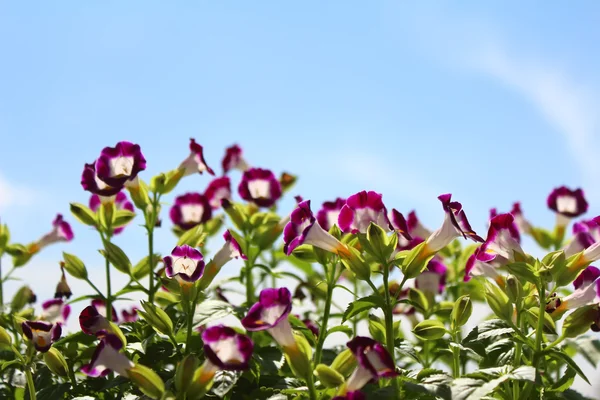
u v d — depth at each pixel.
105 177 0.64
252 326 0.55
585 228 0.69
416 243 0.68
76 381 0.66
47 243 0.84
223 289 0.80
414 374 0.59
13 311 0.80
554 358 0.63
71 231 0.84
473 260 0.65
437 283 0.75
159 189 0.70
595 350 0.67
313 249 0.63
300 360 0.56
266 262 0.86
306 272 0.87
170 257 0.61
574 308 0.61
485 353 0.63
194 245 0.68
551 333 0.61
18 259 0.83
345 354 0.56
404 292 0.75
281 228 0.76
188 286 0.61
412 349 0.64
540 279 0.59
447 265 0.84
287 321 0.56
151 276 0.69
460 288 0.82
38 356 0.63
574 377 0.62
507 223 0.61
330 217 0.65
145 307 0.61
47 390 0.63
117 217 0.72
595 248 0.59
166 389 0.58
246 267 0.77
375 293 0.58
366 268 0.58
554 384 0.63
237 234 0.77
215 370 0.56
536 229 0.83
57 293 0.75
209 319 0.65
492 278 0.64
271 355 0.66
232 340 0.55
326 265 0.63
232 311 0.66
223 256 0.62
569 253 0.64
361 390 0.56
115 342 0.57
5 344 0.62
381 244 0.58
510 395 0.59
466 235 0.58
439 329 0.61
